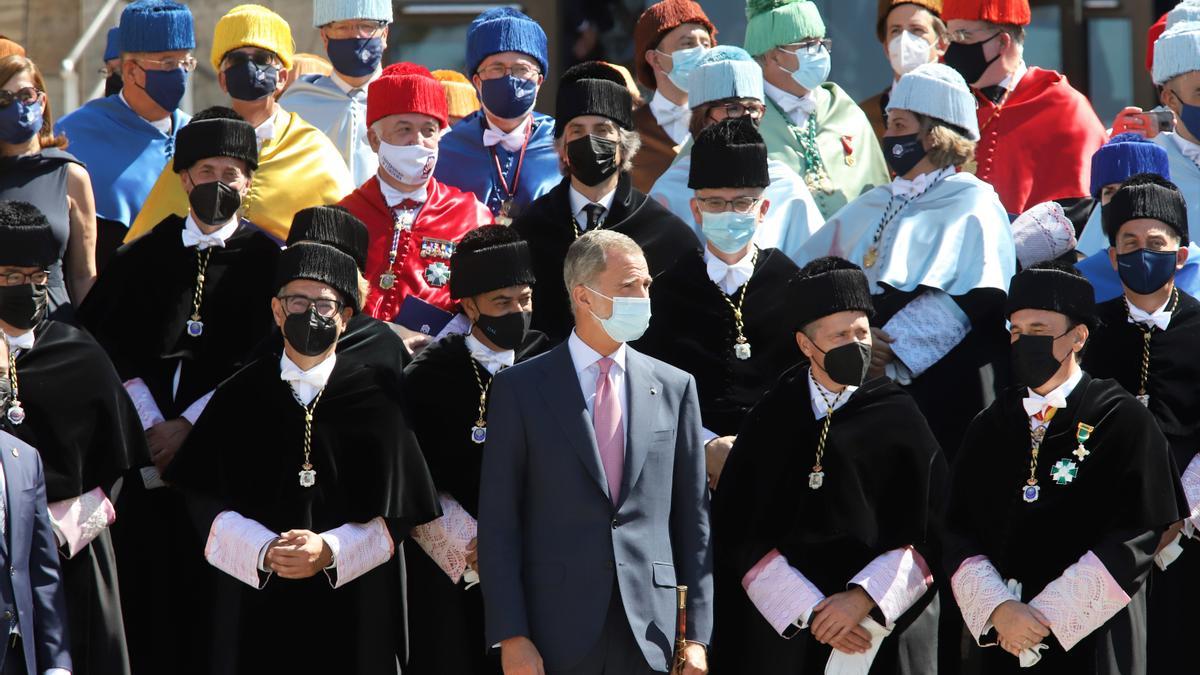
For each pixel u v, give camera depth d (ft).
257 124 98.27
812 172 102.78
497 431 74.74
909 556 76.18
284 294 76.89
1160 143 99.81
